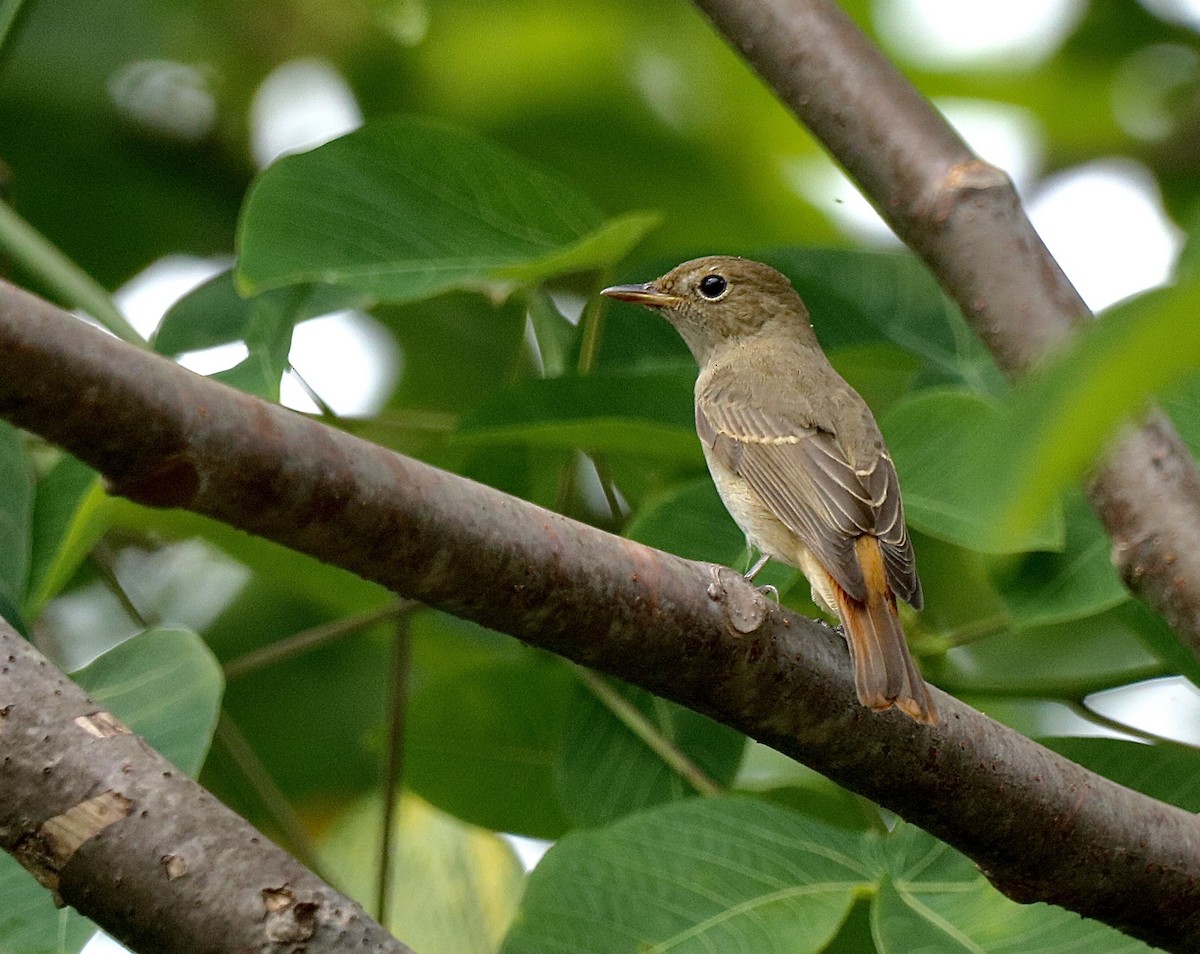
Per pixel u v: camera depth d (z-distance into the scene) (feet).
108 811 18.72
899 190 30.09
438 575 20.27
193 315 32.19
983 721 24.20
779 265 35.81
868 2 51.06
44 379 16.93
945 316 35.37
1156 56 51.65
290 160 29.89
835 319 35.14
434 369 47.85
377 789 44.29
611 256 29.07
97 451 17.65
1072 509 28.81
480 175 30.68
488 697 36.60
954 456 29.37
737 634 22.70
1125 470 26.50
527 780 36.60
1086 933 24.62
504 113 49.44
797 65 30.86
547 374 32.94
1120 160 52.34
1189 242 12.19
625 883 24.70
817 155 50.24
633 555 21.98
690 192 49.34
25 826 18.80
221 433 18.07
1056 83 51.60
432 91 49.80
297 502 18.83
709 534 32.30
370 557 19.75
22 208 47.39
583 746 33.35
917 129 30.17
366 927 18.51
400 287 28.84
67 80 47.29
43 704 19.22
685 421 31.55
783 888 24.89
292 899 18.44
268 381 29.50
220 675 24.50
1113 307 9.21
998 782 23.90
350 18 48.49
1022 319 28.73
